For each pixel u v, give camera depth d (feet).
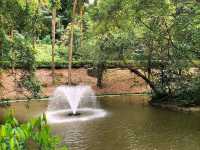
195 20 63.36
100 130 48.85
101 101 77.77
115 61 80.23
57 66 98.94
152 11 64.34
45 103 74.08
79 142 42.34
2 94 77.51
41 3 58.49
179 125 51.72
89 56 83.05
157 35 66.59
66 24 136.26
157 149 39.11
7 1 47.57
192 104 66.54
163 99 70.49
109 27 69.15
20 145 8.54
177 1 64.08
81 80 95.20
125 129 49.26
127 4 64.80
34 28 52.90
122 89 91.15
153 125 51.72
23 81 53.36
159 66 72.69
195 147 39.68
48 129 8.77
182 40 65.87
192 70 78.84
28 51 52.06
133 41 70.38
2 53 49.19
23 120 55.31
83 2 102.58
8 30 51.21
